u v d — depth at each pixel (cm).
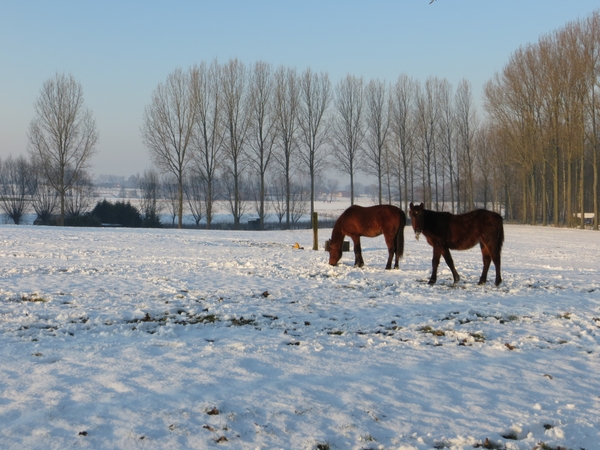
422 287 1306
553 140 5009
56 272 1460
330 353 732
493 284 1374
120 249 2170
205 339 797
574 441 484
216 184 7050
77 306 997
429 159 6256
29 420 482
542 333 882
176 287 1244
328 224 6234
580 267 1902
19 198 6322
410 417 522
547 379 648
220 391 570
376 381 619
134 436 461
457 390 600
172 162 5125
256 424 494
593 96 4422
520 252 2470
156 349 729
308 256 2020
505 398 581
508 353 761
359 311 1018
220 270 1571
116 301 1057
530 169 5306
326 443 461
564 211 6881
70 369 629
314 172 5772
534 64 5075
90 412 506
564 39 4669
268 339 800
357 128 5944
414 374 651
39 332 809
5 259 1739
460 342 815
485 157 7131
